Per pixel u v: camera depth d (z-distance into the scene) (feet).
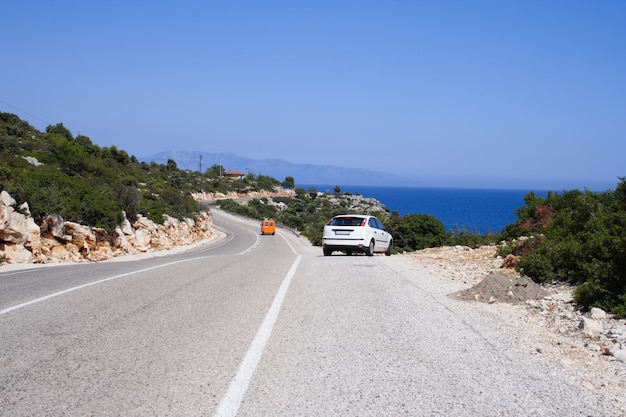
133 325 24.17
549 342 22.16
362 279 40.37
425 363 18.83
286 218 339.36
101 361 18.62
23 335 22.07
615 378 17.66
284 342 21.44
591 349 20.97
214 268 49.19
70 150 172.86
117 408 14.42
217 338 21.97
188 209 188.55
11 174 76.84
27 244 70.08
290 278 40.88
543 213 68.44
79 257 82.48
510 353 20.31
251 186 521.65
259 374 17.37
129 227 113.50
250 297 32.01
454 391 16.05
